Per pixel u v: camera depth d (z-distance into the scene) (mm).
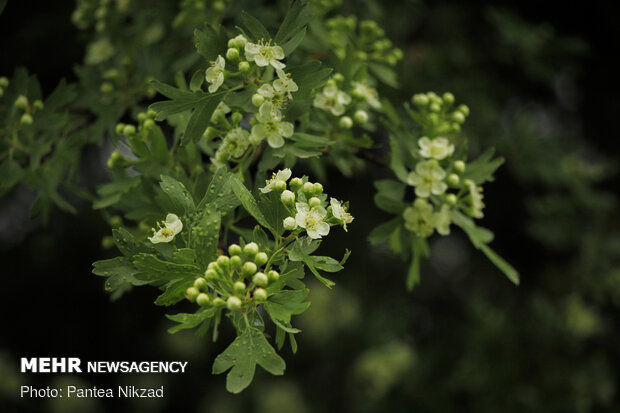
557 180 877
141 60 542
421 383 944
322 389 1067
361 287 1045
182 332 1032
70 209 503
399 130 487
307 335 989
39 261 1013
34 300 1050
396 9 745
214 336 385
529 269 1050
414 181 473
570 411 842
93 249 1016
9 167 490
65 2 768
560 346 876
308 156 438
